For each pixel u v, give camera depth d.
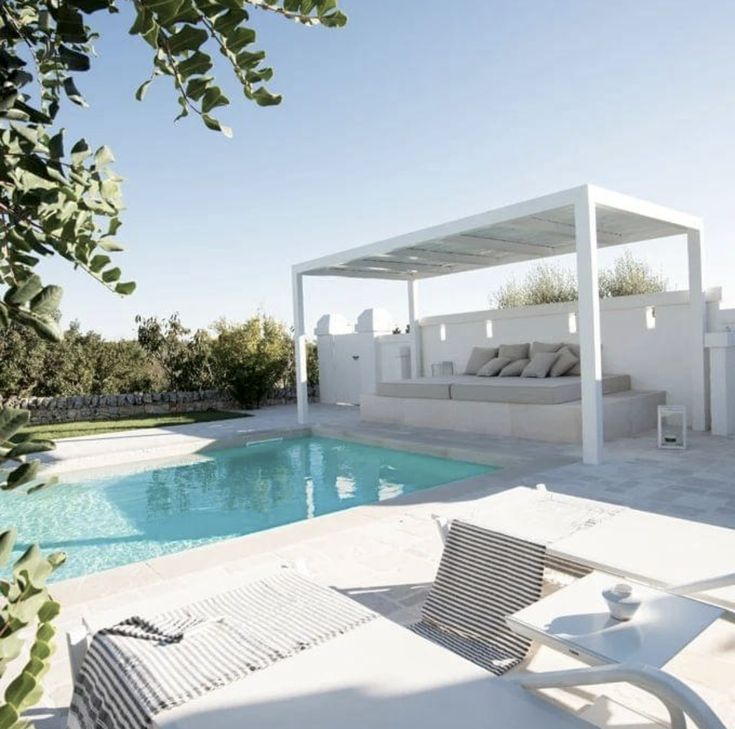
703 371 8.98
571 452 7.80
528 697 1.67
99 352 14.36
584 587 2.30
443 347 13.37
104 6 0.86
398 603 3.62
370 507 5.56
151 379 15.07
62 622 3.47
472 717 1.57
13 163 0.81
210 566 4.24
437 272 12.58
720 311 8.94
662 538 2.90
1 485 0.73
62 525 6.54
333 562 4.28
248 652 1.94
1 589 0.71
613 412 8.57
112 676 1.87
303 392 11.73
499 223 7.75
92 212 0.91
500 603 2.74
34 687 0.69
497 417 9.44
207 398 15.17
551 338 11.31
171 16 0.85
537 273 16.58
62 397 13.49
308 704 1.64
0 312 0.72
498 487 6.06
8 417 0.71
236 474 8.66
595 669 1.59
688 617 2.04
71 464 8.54
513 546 2.85
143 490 7.92
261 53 0.99
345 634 2.06
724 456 7.17
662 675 1.47
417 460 8.94
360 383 15.27
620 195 7.25
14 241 0.86
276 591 2.45
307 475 8.49
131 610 2.48
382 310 15.02
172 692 1.71
